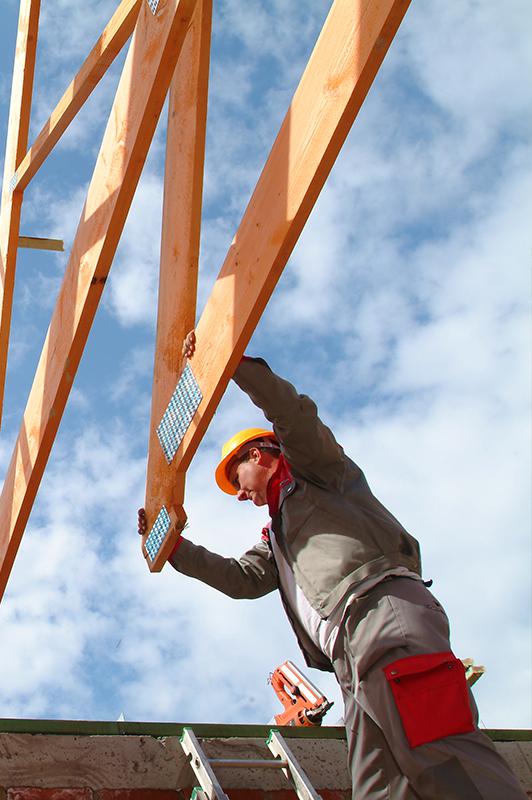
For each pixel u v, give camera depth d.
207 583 3.64
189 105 3.61
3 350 4.66
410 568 3.07
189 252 3.49
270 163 3.04
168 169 3.81
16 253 4.78
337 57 2.72
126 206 3.37
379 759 2.84
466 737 2.72
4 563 4.20
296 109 2.92
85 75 3.90
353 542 3.06
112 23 3.71
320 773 3.52
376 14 2.54
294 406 3.12
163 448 3.55
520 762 3.76
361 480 3.24
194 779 3.37
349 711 2.95
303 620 3.17
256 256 3.01
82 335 3.62
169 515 3.42
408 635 2.85
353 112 2.64
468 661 4.53
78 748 3.28
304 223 2.82
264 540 3.73
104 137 3.64
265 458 3.45
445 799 2.66
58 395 3.75
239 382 3.13
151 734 3.40
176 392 3.46
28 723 3.27
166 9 3.12
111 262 3.48
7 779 3.14
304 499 3.19
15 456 4.25
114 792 3.24
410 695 2.76
